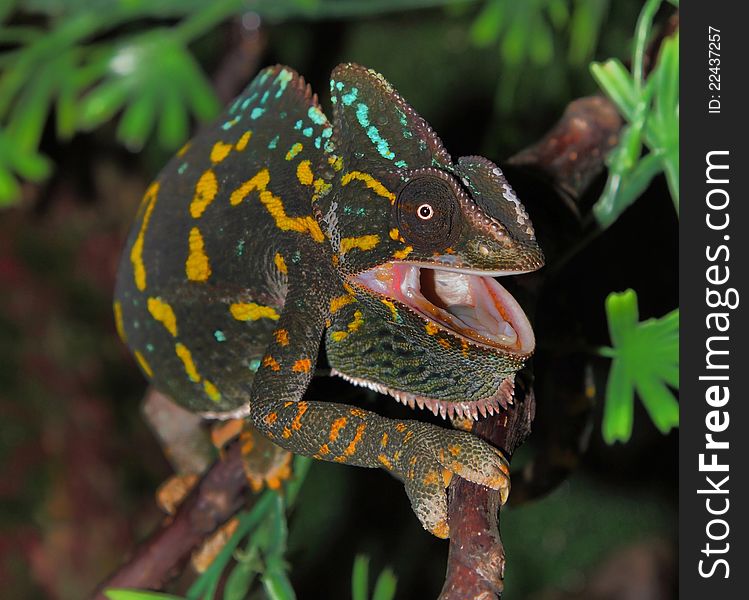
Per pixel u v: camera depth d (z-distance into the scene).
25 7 0.63
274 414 0.46
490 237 0.45
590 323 0.60
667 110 0.49
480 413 0.46
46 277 0.76
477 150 0.66
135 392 0.77
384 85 0.46
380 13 0.68
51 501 0.73
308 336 0.47
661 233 0.60
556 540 0.71
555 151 0.50
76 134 0.75
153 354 0.50
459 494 0.44
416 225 0.45
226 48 0.65
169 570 0.50
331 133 0.47
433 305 0.45
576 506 0.71
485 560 0.43
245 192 0.48
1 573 0.70
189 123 0.70
